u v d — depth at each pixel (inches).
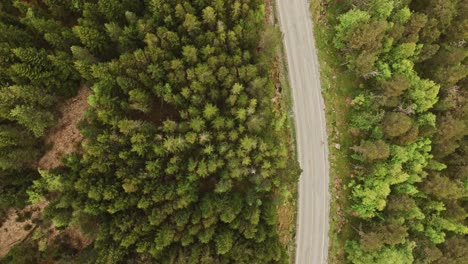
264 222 2139.5
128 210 1968.5
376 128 2337.6
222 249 1956.2
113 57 2153.1
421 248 2401.6
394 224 2263.8
